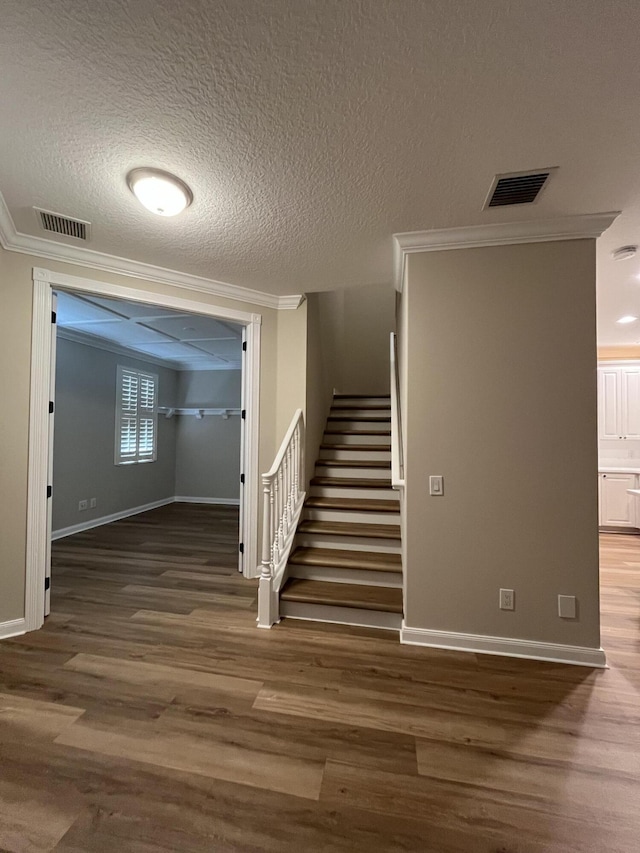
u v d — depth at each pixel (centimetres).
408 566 239
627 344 510
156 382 671
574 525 221
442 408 237
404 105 140
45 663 215
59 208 211
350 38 117
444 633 235
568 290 223
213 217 216
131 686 196
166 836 123
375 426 444
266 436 353
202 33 116
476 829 127
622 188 189
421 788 141
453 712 180
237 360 664
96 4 108
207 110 143
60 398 484
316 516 338
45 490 258
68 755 154
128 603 294
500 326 230
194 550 429
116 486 580
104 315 418
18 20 113
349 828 127
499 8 108
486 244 230
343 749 158
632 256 258
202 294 318
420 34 116
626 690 197
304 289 332
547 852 120
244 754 155
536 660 222
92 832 124
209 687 196
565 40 116
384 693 193
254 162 171
